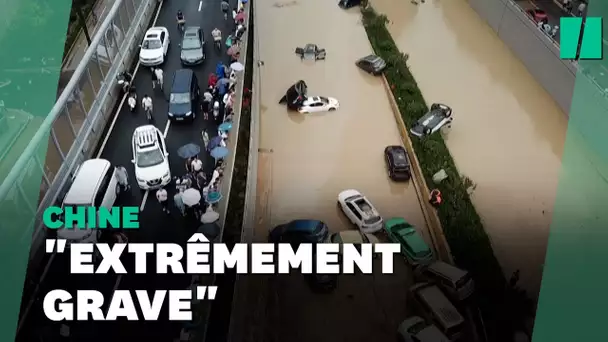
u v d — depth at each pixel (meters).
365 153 37.72
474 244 30.05
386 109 42.38
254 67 42.69
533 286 28.08
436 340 24.39
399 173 34.75
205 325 23.53
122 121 36.47
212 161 33.31
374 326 26.48
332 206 33.44
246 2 49.25
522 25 47.50
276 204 33.53
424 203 33.50
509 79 45.78
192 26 46.94
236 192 30.80
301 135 39.41
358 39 51.69
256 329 25.31
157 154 31.58
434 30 53.41
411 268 29.17
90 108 34.59
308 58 48.28
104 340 23.72
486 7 54.12
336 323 26.62
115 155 33.81
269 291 27.86
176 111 35.88
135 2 46.06
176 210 30.17
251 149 34.34
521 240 30.83
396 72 45.28
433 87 44.72
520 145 38.31
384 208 33.47
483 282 27.92
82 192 28.19
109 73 38.06
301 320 26.75
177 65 42.56
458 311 26.06
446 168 35.03
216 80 39.16
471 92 44.09
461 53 49.59
